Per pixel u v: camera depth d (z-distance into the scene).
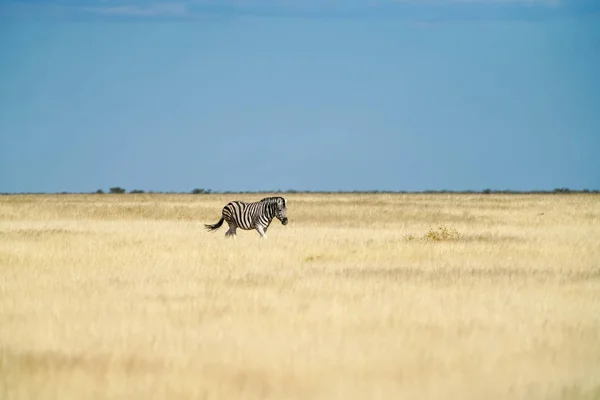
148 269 72.19
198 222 153.62
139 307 52.69
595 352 41.94
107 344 43.00
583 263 78.31
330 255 83.31
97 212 180.62
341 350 41.62
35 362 39.38
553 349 42.34
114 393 34.81
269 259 80.31
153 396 34.50
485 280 64.94
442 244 95.06
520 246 93.12
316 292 58.81
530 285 62.91
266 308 52.38
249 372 37.91
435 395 35.12
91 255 82.12
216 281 64.75
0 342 43.44
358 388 35.75
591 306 54.44
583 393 35.38
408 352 41.47
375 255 83.44
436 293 58.69
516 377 37.56
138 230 122.62
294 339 43.91
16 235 107.31
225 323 47.84
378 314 50.75
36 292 59.16
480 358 40.50
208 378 37.03
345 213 173.38
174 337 44.34
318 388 35.75
